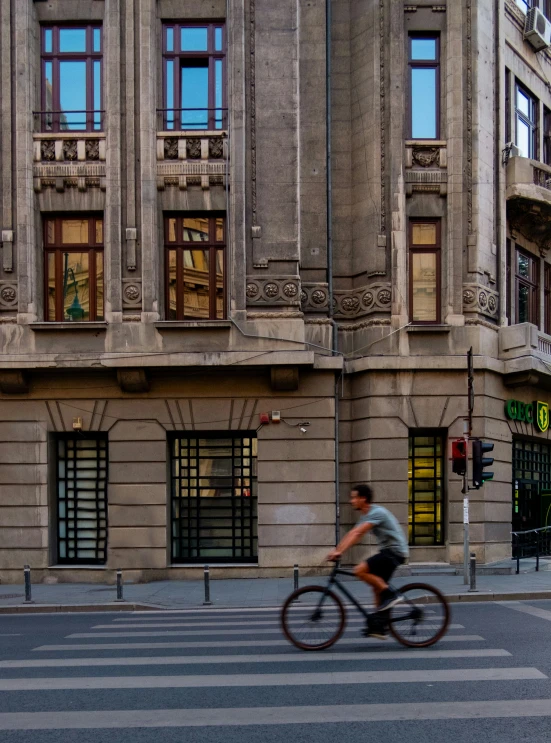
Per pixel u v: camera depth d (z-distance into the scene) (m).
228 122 15.84
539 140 20.00
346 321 16.91
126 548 15.45
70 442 16.36
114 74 15.85
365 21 16.92
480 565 15.61
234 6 15.82
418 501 16.62
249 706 5.51
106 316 15.58
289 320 15.47
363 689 5.92
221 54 16.28
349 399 16.72
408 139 16.81
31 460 15.70
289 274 15.69
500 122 17.52
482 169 16.80
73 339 15.55
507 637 8.12
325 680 6.22
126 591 13.77
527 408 17.97
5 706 5.65
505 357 17.05
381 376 16.17
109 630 9.52
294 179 15.83
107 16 15.94
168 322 15.38
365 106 16.81
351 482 16.56
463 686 5.98
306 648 7.60
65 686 6.23
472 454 13.44
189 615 11.09
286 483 15.59
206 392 15.73
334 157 17.16
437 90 16.95
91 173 15.87
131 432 15.67
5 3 15.93
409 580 14.32
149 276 15.57
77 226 16.23
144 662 7.13
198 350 15.42
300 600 7.72
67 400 15.79
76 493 16.22
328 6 17.19
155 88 16.03
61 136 15.94
